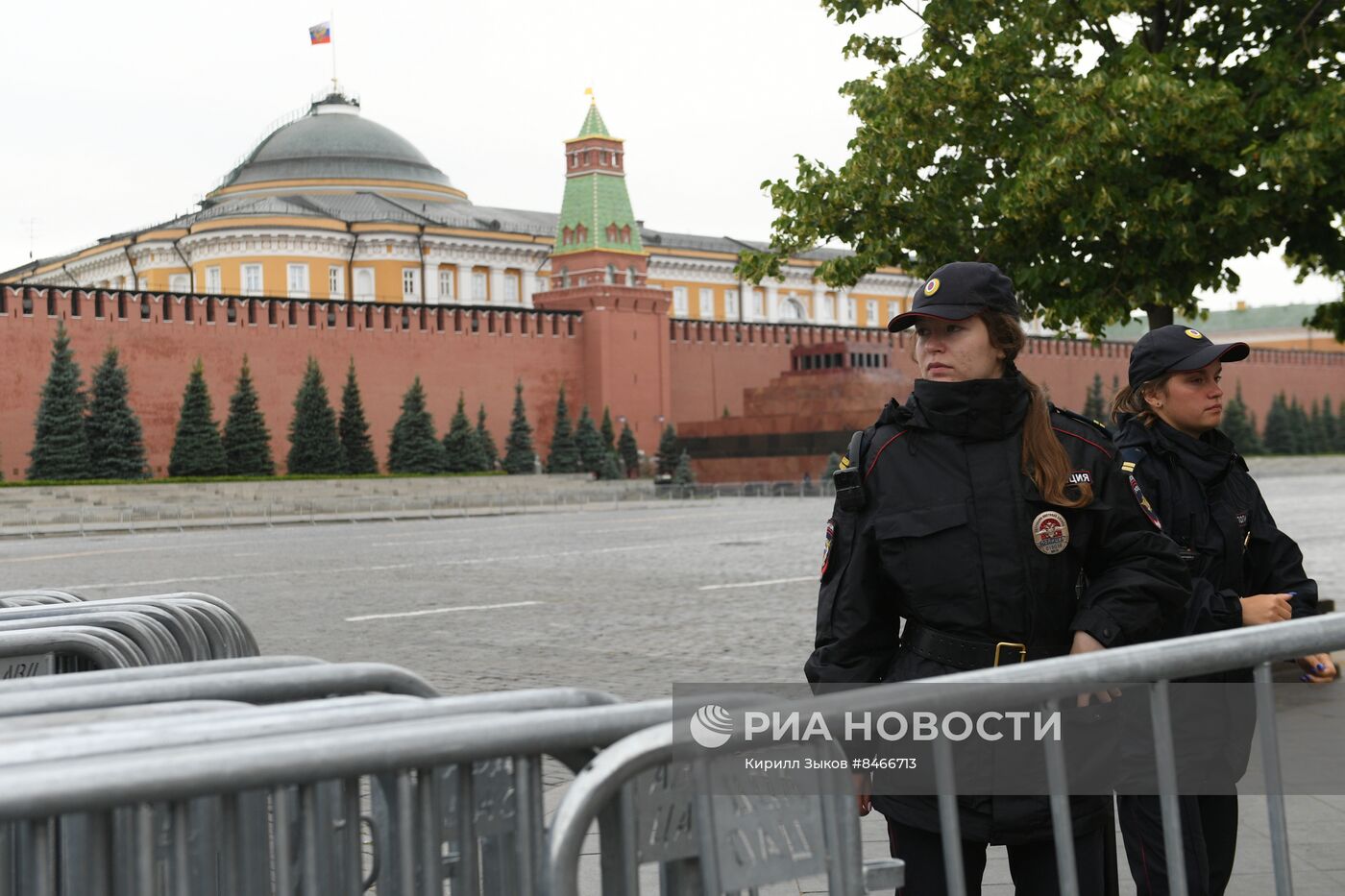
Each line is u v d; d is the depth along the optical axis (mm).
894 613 2814
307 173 90250
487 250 82500
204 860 1744
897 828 2625
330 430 50219
